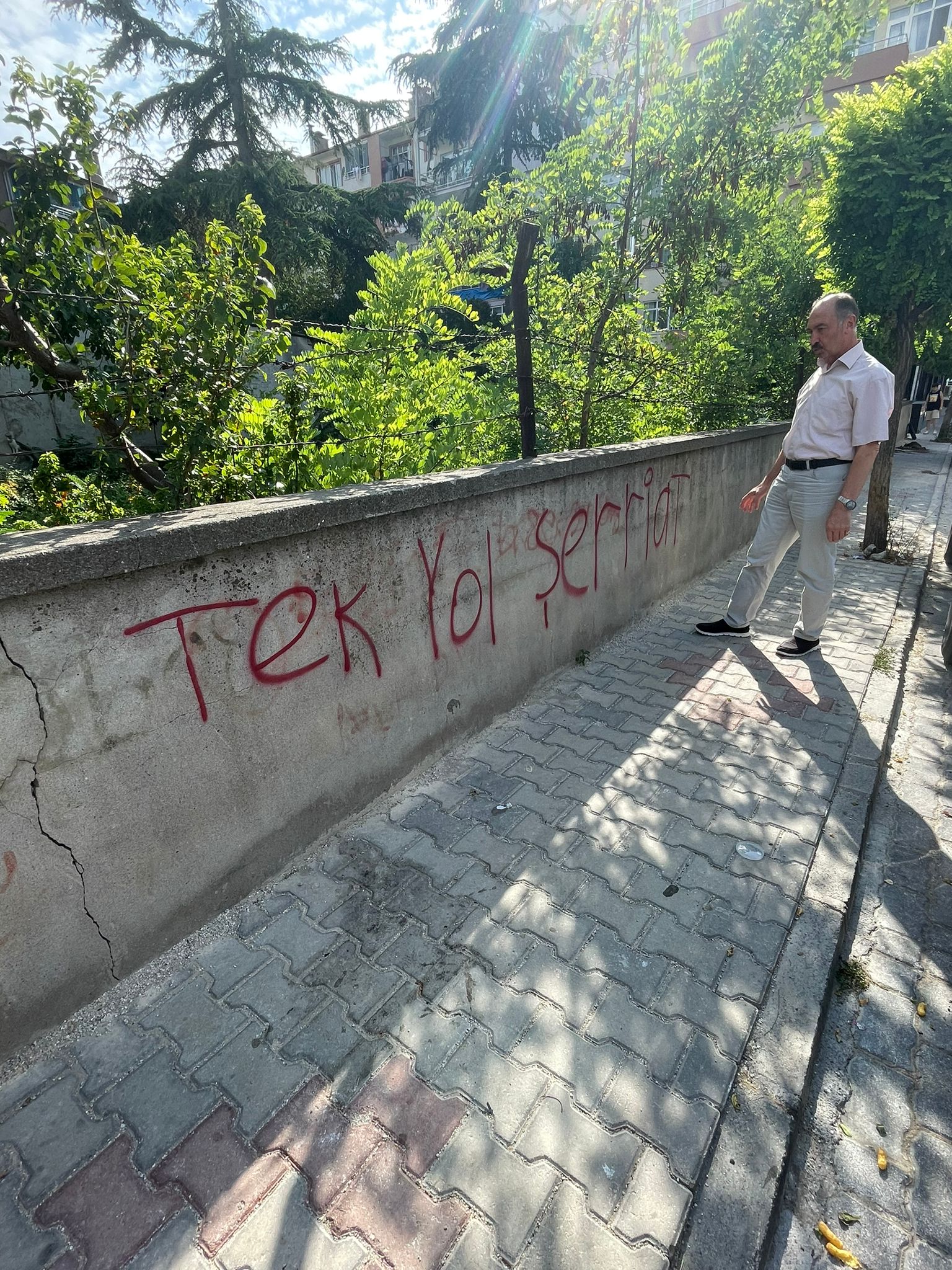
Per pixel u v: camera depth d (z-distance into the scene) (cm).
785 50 550
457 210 635
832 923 229
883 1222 155
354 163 3581
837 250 629
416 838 272
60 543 171
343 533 248
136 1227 148
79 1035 192
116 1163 161
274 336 301
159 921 213
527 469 336
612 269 611
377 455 411
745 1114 170
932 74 559
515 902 238
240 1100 174
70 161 257
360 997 202
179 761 209
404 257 484
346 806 276
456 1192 153
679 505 542
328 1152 162
